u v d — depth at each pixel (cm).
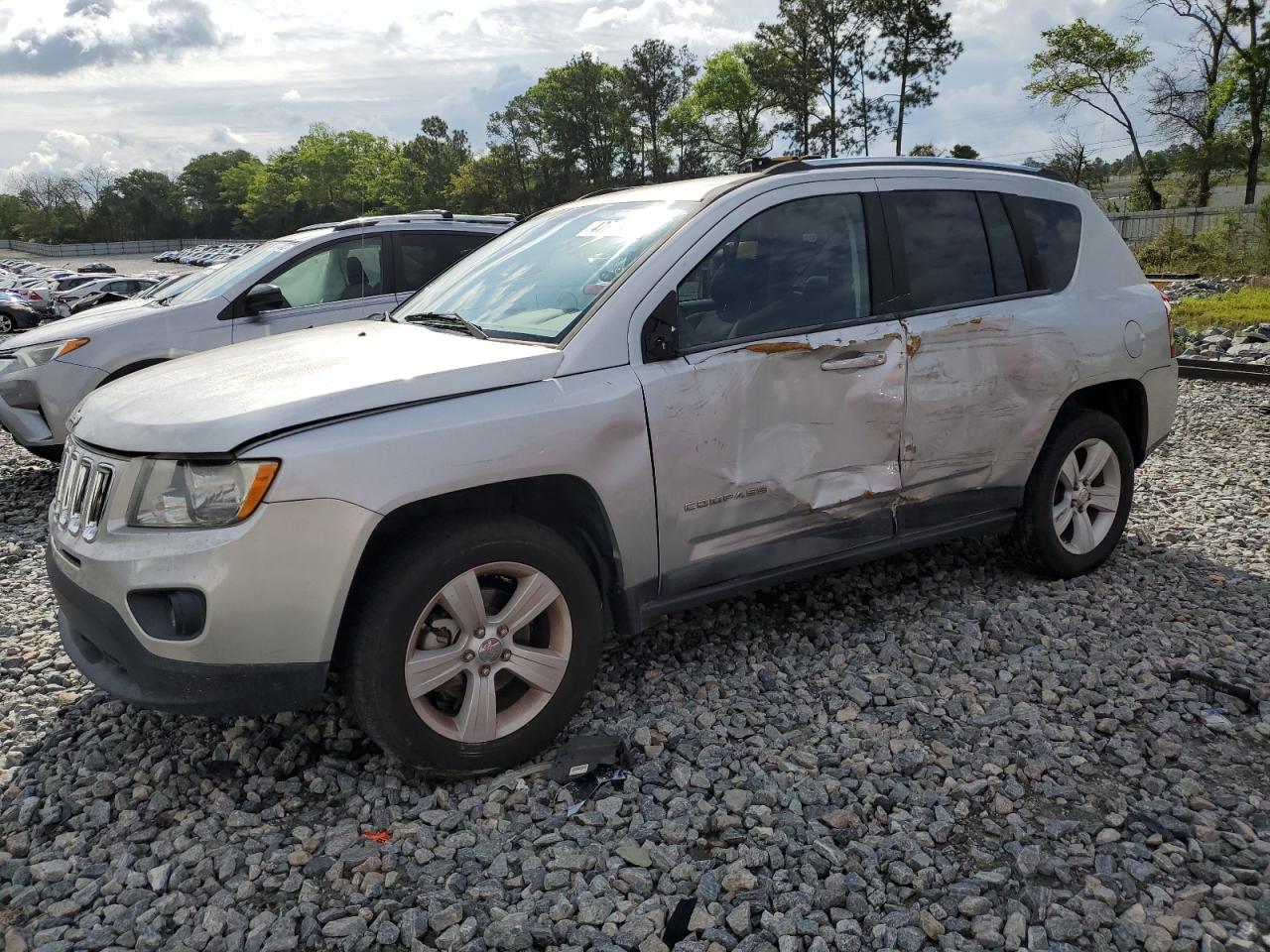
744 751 331
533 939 248
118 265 8900
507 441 305
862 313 390
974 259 428
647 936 248
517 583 320
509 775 321
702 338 354
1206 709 356
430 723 305
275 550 277
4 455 862
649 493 337
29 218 13000
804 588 473
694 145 8869
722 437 350
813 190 388
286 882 271
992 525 444
